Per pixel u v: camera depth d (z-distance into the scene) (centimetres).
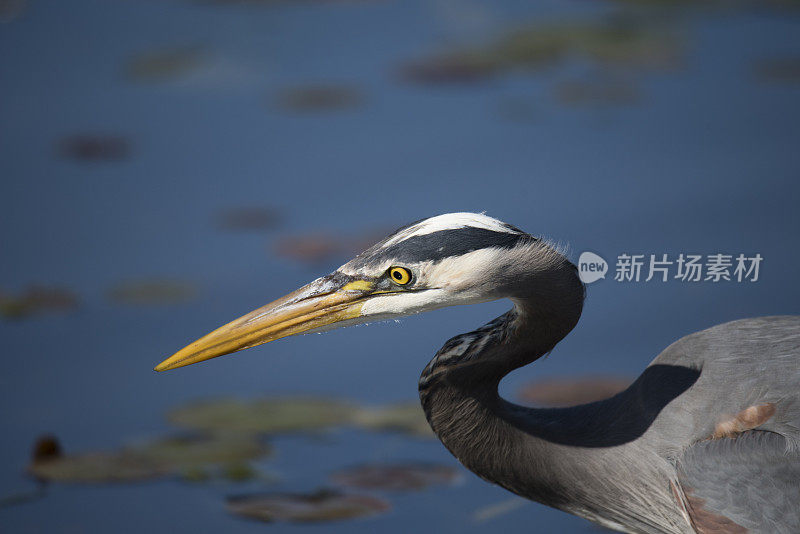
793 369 674
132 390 1031
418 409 1002
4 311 1130
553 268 670
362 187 1381
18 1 2006
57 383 1033
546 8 2036
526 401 997
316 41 1855
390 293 698
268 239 1270
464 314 1190
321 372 1082
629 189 1356
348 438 958
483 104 1616
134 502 864
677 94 1634
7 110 1593
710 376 691
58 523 838
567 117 1568
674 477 683
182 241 1273
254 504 859
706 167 1408
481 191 1356
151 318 1120
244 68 1745
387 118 1576
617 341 1104
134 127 1548
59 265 1223
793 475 646
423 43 1848
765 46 1816
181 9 2008
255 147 1495
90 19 1944
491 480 732
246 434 956
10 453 934
